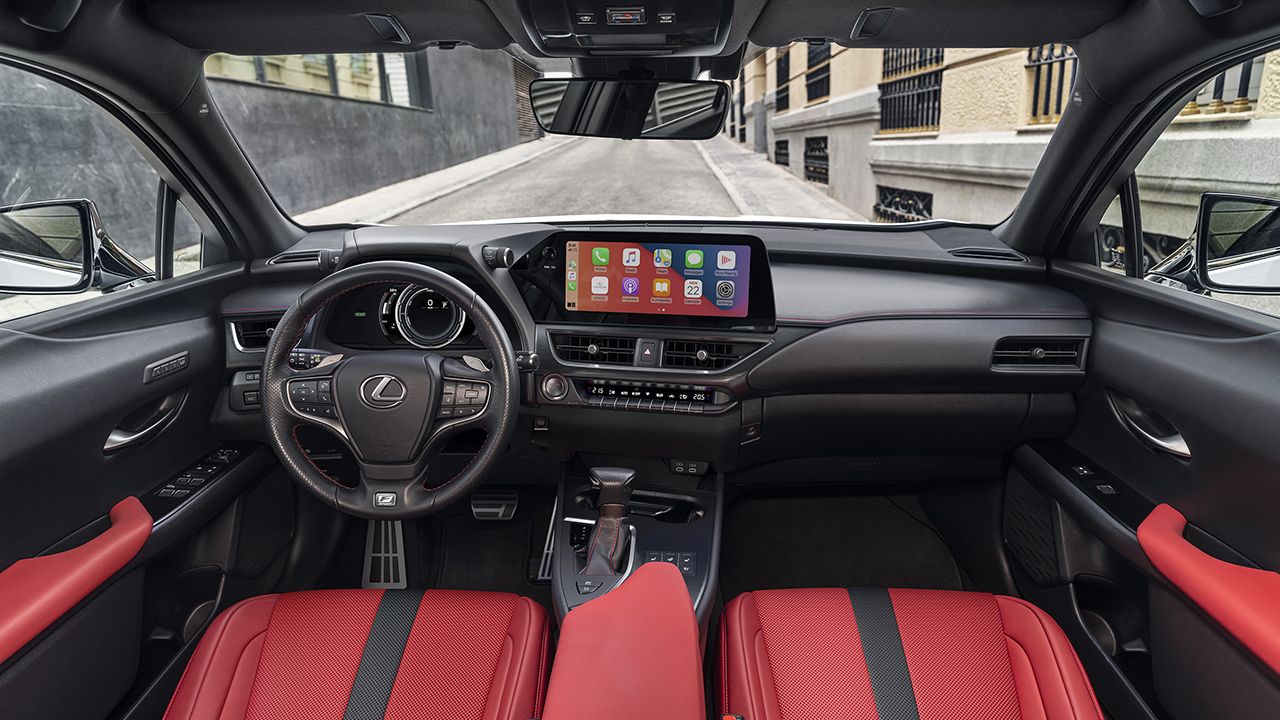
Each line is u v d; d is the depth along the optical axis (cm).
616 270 189
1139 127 176
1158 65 155
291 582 207
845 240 231
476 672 131
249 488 196
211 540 183
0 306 161
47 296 170
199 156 189
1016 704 126
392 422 145
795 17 150
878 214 668
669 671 103
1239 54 145
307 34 164
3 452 126
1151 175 237
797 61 998
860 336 188
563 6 136
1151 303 169
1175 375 154
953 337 188
